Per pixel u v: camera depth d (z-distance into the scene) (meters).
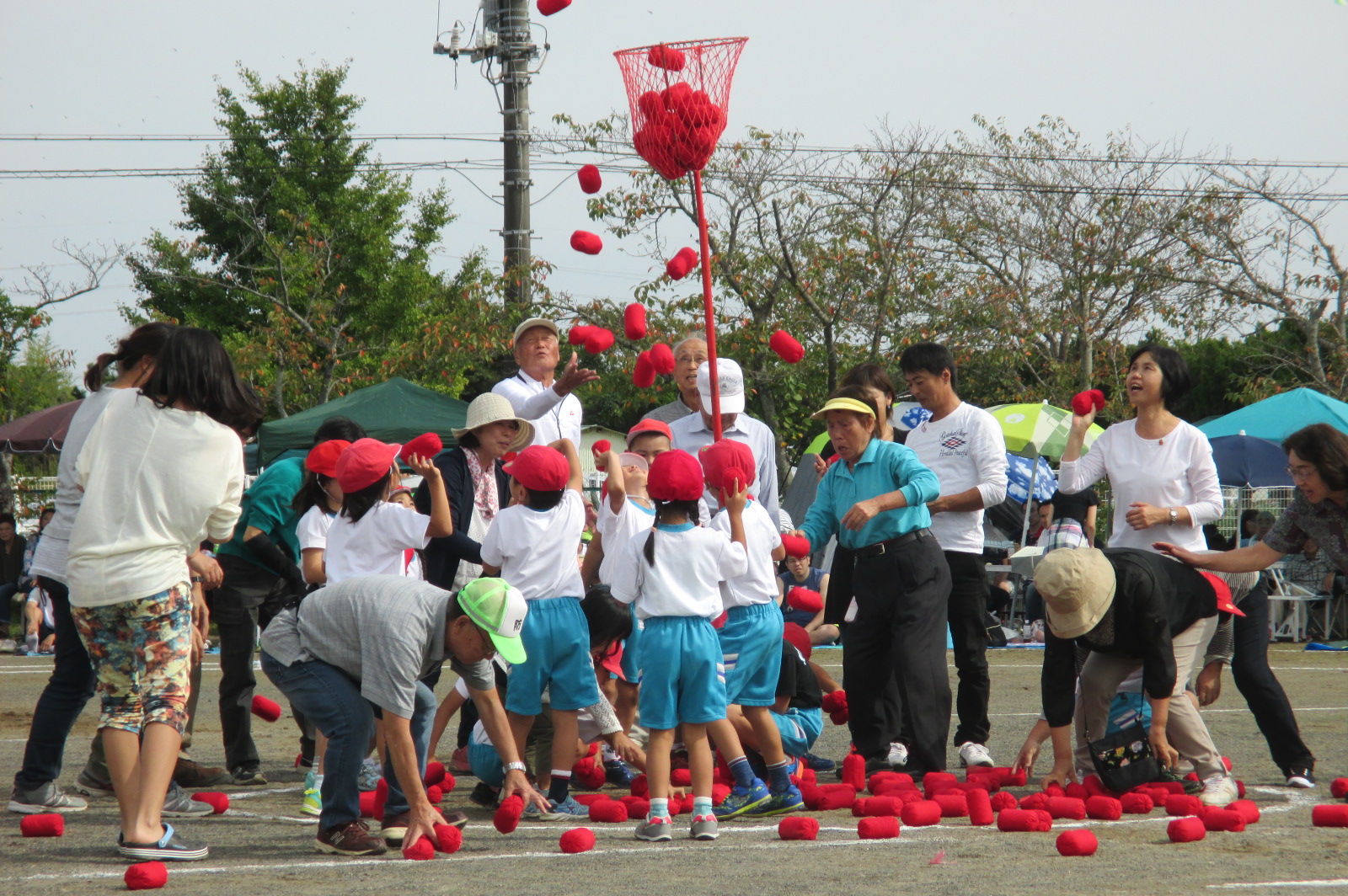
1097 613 8.40
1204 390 53.75
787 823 7.68
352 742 7.24
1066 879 6.34
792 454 37.75
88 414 8.19
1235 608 9.25
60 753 8.56
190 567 9.45
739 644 8.47
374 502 8.41
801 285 34.66
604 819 8.41
